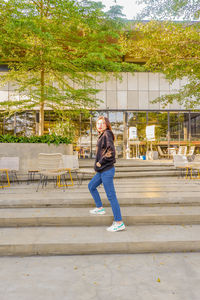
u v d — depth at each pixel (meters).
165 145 15.94
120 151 15.86
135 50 7.81
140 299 1.92
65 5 7.09
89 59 7.89
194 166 6.90
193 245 2.89
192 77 8.84
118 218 3.25
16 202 4.05
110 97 15.88
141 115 16.09
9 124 15.55
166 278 2.26
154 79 16.09
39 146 7.33
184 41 6.46
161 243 2.87
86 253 2.82
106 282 2.18
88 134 15.59
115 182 6.23
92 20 7.59
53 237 3.00
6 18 6.94
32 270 2.42
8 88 14.98
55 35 7.89
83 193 4.71
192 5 5.26
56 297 1.94
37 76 9.93
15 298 1.93
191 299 1.92
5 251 2.77
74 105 9.31
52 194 4.59
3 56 8.15
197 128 16.25
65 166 6.89
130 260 2.66
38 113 15.66
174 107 16.03
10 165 6.61
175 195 4.32
